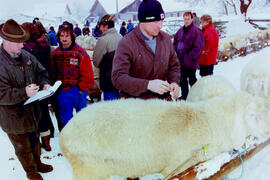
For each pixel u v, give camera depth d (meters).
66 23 3.31
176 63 2.63
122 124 1.93
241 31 17.45
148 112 2.02
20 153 2.73
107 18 4.07
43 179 3.03
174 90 2.27
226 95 2.12
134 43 2.27
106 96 4.46
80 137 1.93
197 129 1.95
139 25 2.29
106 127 1.92
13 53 2.43
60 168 3.26
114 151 1.91
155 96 2.53
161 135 1.93
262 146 2.59
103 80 4.29
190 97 2.90
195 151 1.96
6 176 3.13
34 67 2.74
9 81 2.40
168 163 2.03
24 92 2.34
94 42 7.34
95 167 1.98
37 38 3.33
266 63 3.48
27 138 2.72
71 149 1.96
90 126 1.93
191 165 2.01
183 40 4.88
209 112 2.01
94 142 1.90
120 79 2.21
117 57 2.29
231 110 1.97
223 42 9.69
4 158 3.55
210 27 5.56
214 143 1.98
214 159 1.98
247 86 3.62
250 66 3.67
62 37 3.31
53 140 4.04
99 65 4.21
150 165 2.00
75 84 3.54
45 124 3.52
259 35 11.91
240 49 10.51
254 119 1.92
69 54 3.39
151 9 2.14
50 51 3.54
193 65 4.88
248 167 2.83
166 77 2.61
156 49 2.34
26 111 2.57
